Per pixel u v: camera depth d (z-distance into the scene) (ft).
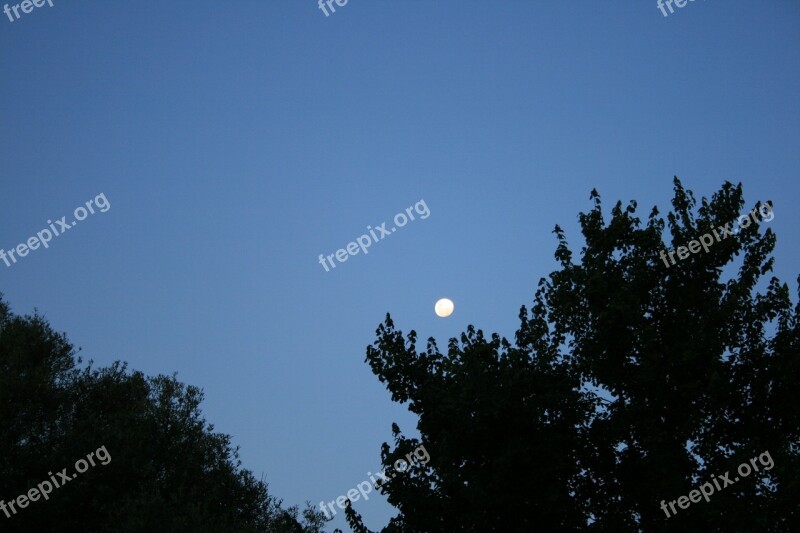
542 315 62.28
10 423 89.51
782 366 54.39
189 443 114.21
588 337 59.67
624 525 54.54
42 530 82.69
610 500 55.98
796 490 46.19
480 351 59.41
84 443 89.04
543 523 52.42
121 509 86.02
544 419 55.77
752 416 55.11
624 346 57.06
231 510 111.34
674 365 55.52
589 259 61.21
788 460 48.34
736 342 57.62
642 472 55.16
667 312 59.47
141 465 93.91
